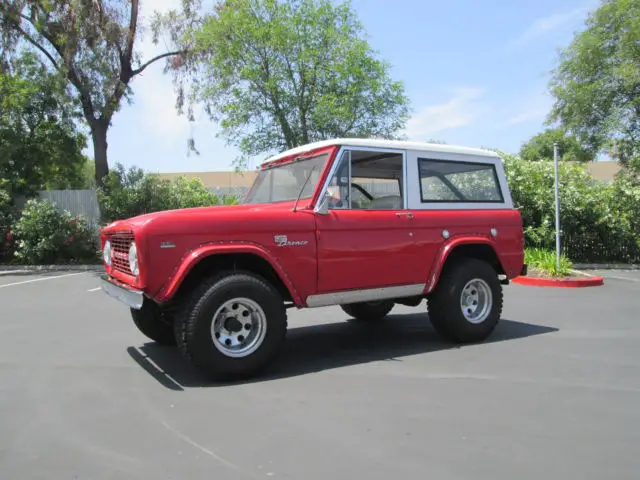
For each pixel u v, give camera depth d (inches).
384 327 265.9
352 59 717.9
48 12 668.1
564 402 149.7
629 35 640.4
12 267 605.3
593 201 597.0
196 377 180.1
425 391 161.2
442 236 218.1
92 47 683.4
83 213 695.7
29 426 137.0
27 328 264.7
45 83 782.5
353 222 198.1
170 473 109.7
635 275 498.3
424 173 220.4
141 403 153.8
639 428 130.6
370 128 743.7
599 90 689.6
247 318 177.6
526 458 114.3
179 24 741.9
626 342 223.9
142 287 164.6
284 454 117.9
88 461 116.2
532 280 426.6
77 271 576.7
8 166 778.2
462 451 118.1
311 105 733.9
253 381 174.9
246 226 177.2
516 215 242.4
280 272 182.1
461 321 220.2
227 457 116.9
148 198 679.1
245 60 737.6
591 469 108.9
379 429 131.6
